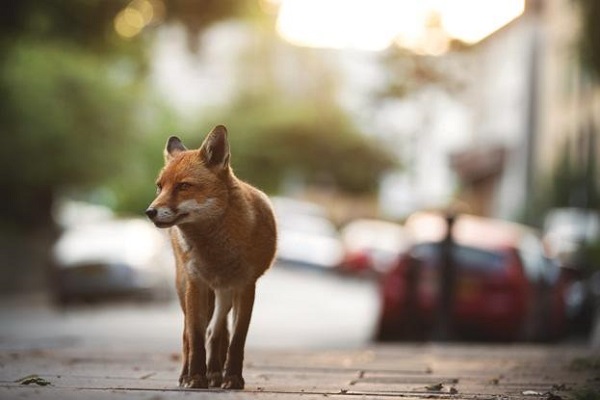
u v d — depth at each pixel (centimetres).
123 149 3712
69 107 3569
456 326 1850
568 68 4662
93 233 2811
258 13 2700
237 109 7544
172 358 1175
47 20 2736
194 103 7625
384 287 1898
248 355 1266
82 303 2730
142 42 3041
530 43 5381
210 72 7712
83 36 2847
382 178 7919
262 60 7694
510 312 1827
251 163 7356
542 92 5278
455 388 860
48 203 4159
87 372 957
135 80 3688
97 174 3681
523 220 4625
